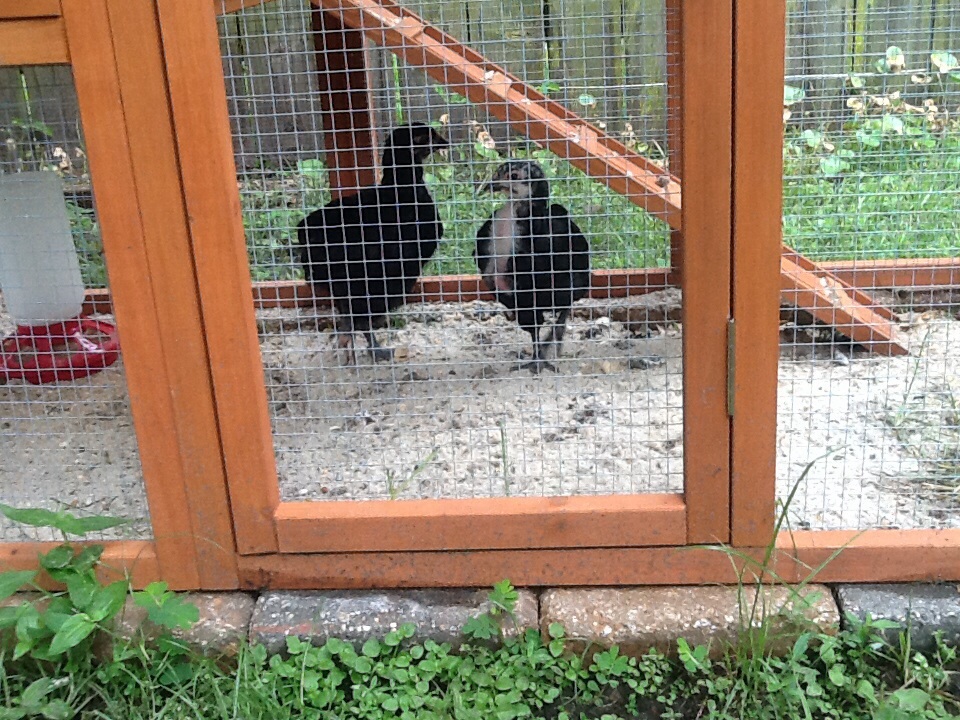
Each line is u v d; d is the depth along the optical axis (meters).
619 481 2.62
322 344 3.74
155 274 1.97
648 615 2.03
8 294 3.43
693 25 1.77
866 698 1.90
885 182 4.41
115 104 1.88
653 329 3.83
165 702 1.97
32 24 1.84
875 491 2.52
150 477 2.10
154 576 2.16
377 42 3.01
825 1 4.48
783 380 3.29
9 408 3.31
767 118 1.80
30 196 3.36
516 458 2.78
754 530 2.05
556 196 3.83
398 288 3.36
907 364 3.37
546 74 3.20
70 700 1.96
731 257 1.88
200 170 1.90
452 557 2.12
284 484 2.67
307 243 3.23
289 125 4.13
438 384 3.36
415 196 3.27
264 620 2.07
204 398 2.04
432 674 1.99
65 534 2.17
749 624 1.94
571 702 1.98
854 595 2.04
